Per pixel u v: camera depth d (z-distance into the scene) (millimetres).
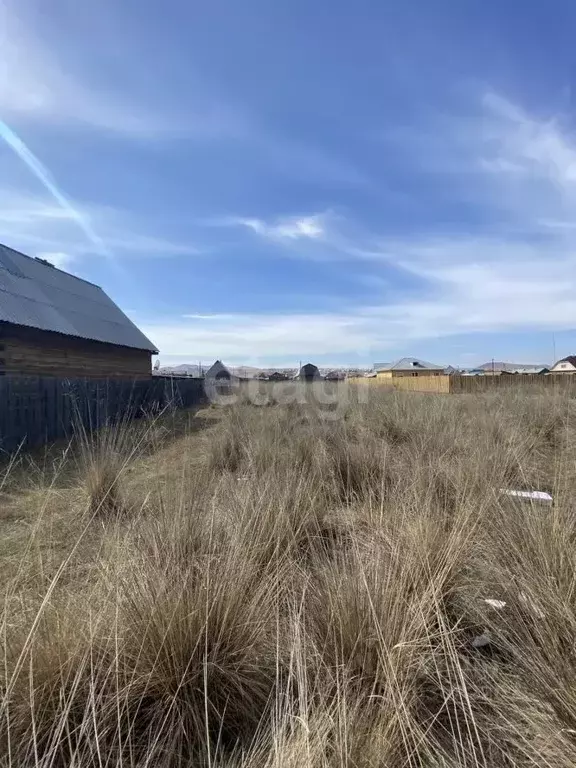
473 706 1647
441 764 1406
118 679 1621
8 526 3701
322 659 1788
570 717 1437
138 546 2547
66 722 1440
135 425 7848
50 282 18266
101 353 18453
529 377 13297
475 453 4500
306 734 1266
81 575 2584
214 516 2861
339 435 6375
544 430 7055
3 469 6199
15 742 1508
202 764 1524
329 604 2002
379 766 1345
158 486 4367
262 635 1941
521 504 2799
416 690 1687
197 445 7758
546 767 1357
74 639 1736
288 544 2793
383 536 2607
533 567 2129
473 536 2660
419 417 7645
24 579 2232
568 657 1589
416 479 3715
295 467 4516
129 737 1535
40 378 9141
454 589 2285
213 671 1736
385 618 1824
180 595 1831
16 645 1691
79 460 6434
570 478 3604
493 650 1994
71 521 3719
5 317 12797
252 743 1541
